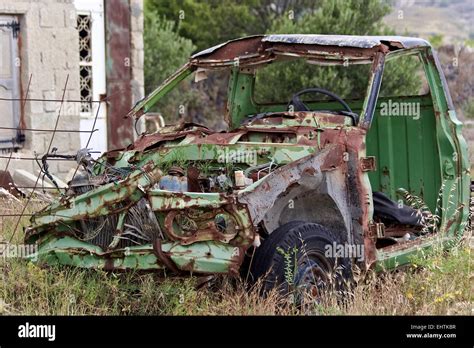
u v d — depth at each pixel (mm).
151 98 16562
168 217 12570
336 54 15078
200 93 54938
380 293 13906
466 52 51625
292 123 14812
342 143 13930
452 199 16203
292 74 42250
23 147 25516
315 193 13695
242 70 17578
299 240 12969
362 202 13930
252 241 12234
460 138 16281
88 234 13773
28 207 19188
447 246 15945
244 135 14859
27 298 13508
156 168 13117
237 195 12297
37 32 25703
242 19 63719
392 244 15203
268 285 12680
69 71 26422
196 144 14469
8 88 25328
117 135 29562
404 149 17031
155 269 12750
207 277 12906
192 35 64125
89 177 14367
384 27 46531
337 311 12820
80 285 13414
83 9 28781
